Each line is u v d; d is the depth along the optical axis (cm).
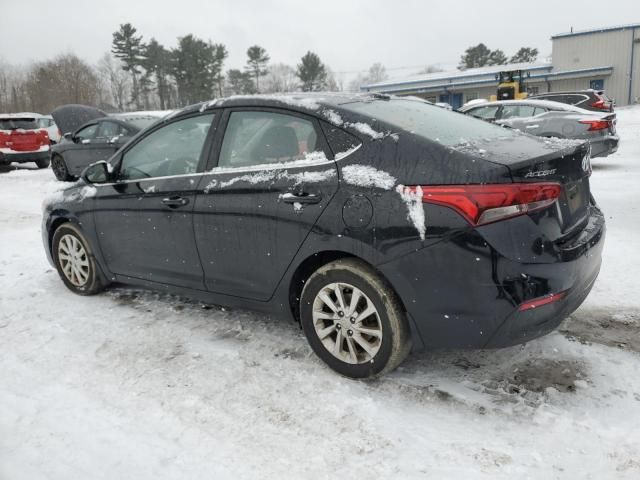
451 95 4481
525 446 235
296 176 294
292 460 233
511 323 246
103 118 1099
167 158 370
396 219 258
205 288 354
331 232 278
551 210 250
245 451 240
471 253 242
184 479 224
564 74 4019
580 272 262
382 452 236
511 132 331
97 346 350
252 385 294
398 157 266
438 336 264
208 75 6444
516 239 239
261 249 311
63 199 440
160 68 6594
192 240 347
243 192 315
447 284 251
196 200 339
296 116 309
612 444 233
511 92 3234
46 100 6825
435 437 244
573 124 1014
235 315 391
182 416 268
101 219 409
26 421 268
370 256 268
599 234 287
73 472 231
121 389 296
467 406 266
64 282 462
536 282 242
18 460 239
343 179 276
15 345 358
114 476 227
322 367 310
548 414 254
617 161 1128
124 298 438
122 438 252
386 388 285
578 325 351
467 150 259
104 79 7081
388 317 272
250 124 328
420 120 306
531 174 246
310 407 271
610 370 293
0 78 7512
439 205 248
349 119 290
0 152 1521
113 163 407
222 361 322
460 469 223
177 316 395
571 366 299
